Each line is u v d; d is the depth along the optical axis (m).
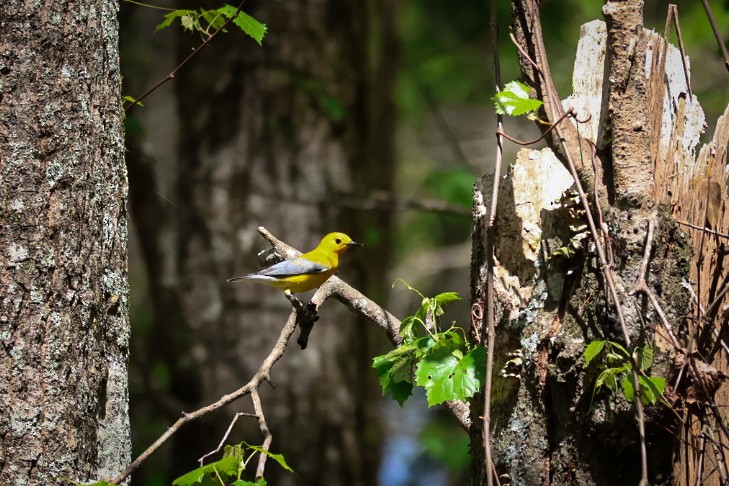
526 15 7.04
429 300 7.34
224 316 15.04
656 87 6.94
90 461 6.57
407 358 7.25
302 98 15.40
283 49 15.37
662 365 6.07
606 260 6.10
